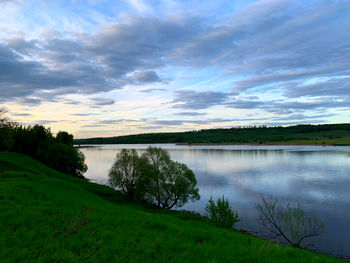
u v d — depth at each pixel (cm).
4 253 825
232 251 924
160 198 4078
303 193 4675
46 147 7806
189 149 19925
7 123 6106
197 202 4384
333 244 2481
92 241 962
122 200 4366
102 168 9588
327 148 16000
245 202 4184
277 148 18012
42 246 908
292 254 986
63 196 2011
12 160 4844
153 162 4297
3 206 1408
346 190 4853
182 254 863
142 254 850
